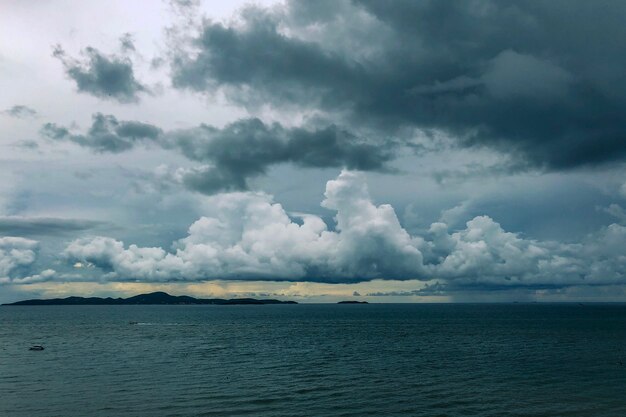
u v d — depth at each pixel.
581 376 64.25
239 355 88.56
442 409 46.78
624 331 144.62
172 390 54.91
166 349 99.38
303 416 44.16
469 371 68.62
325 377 63.62
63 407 47.19
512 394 53.06
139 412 45.34
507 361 79.25
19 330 161.00
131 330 160.50
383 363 77.25
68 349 99.56
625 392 54.09
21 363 77.62
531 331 147.25
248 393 53.34
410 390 55.06
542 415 44.72
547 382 60.00
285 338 127.31
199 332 150.75
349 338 126.56
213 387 56.62
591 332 141.62
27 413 45.12
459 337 127.44
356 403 48.97
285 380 61.34
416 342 114.06
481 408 47.12
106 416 44.00
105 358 84.00
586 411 46.06
